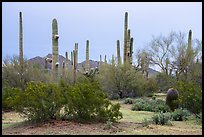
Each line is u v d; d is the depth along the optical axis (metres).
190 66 31.98
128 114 15.86
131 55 33.81
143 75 32.41
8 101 11.76
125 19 29.92
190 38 33.78
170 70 35.12
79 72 34.00
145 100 22.11
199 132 10.12
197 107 13.41
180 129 10.73
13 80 23.33
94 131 9.86
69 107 11.56
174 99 16.84
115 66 30.73
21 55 24.52
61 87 12.05
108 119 11.72
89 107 11.55
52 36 19.08
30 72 24.25
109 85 30.50
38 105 11.34
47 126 10.64
